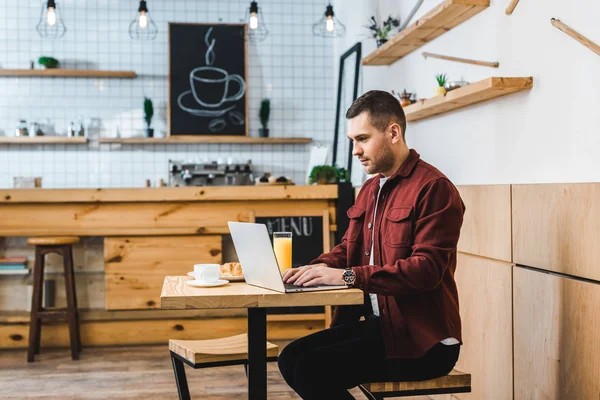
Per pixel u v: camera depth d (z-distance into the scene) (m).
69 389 3.71
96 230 4.63
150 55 6.73
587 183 2.18
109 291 4.66
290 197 4.70
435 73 3.90
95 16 6.68
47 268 4.75
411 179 2.28
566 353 2.29
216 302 1.97
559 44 2.59
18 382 3.85
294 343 2.38
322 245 4.78
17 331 4.69
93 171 6.65
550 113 2.66
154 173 6.73
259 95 6.88
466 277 3.12
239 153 6.87
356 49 5.70
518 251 2.64
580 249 2.22
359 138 2.30
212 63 6.73
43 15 6.62
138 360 4.35
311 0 6.92
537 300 2.48
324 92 6.92
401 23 4.51
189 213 4.71
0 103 6.55
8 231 4.59
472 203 3.06
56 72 6.42
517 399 2.64
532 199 2.52
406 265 2.07
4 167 6.56
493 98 3.16
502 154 3.08
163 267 4.69
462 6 3.20
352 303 2.01
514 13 2.95
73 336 4.39
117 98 6.69
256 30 6.86
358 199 2.59
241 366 4.21
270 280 2.06
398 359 2.17
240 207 4.75
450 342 2.19
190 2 6.79
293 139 6.76
